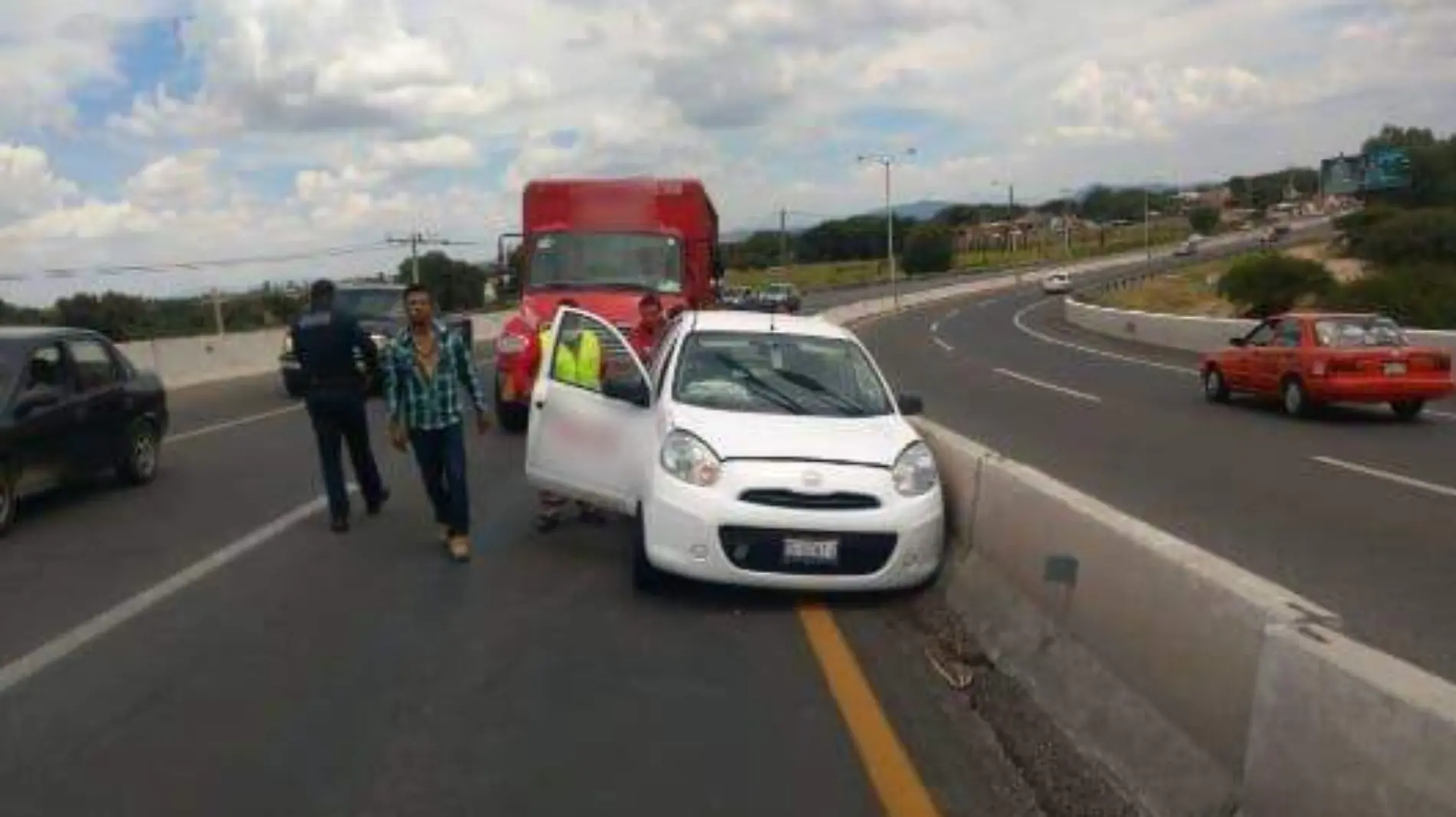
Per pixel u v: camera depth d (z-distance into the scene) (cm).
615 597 785
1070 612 573
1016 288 11344
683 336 913
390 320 2191
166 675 624
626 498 862
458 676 622
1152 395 2338
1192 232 18000
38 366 1086
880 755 518
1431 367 1903
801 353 899
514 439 1574
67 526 1030
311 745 527
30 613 745
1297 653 357
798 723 558
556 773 497
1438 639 692
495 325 4916
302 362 996
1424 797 300
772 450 770
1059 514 602
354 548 932
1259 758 374
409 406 896
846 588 759
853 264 15400
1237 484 1262
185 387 2559
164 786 485
